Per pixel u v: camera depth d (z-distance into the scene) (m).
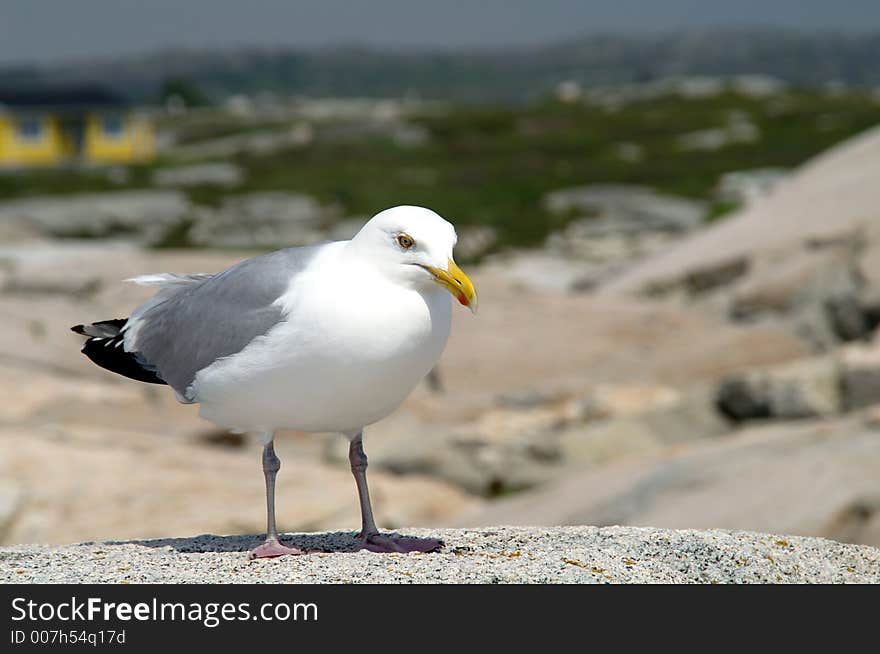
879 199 16.28
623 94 79.31
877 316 14.73
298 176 46.06
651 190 40.56
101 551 5.22
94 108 57.72
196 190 43.44
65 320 14.62
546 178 44.00
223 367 4.78
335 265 4.73
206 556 5.00
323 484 9.85
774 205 18.08
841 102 67.25
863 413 10.75
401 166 48.72
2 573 4.78
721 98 70.81
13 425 11.48
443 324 4.75
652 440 12.20
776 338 14.79
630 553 5.01
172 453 10.38
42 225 36.69
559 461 11.81
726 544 5.20
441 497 10.32
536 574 4.59
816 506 8.48
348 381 4.66
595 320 15.19
